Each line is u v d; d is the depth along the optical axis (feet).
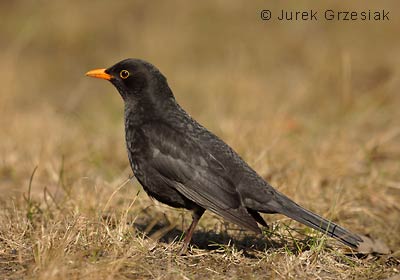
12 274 27.76
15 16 85.51
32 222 33.19
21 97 65.98
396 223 37.63
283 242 32.42
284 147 45.65
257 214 30.63
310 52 73.36
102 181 39.63
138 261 28.89
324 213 36.73
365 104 57.47
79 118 54.60
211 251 30.89
